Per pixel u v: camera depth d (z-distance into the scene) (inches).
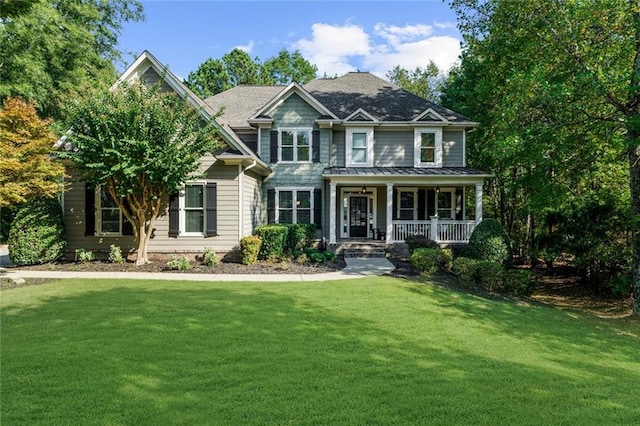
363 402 165.3
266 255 584.7
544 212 550.0
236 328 267.7
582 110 421.1
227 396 167.8
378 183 693.9
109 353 216.4
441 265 547.5
